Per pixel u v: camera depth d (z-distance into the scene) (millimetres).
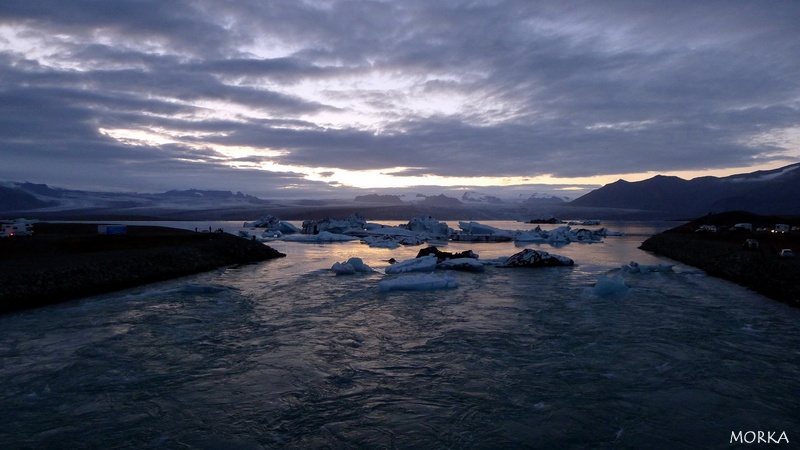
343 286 24812
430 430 8914
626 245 63406
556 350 13562
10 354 13086
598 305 19688
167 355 13109
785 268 23016
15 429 8961
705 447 8305
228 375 11656
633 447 8305
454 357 13016
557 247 59156
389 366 12320
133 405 9984
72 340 14414
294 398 10344
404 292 22953
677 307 19156
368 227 92938
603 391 10656
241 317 17547
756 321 16750
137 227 53625
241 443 8453
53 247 28875
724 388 10766
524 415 9516
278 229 92438
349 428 8992
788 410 9688
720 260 31953
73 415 9531
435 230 81562
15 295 18844
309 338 14820
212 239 39594
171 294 22016
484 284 25656
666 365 12258
